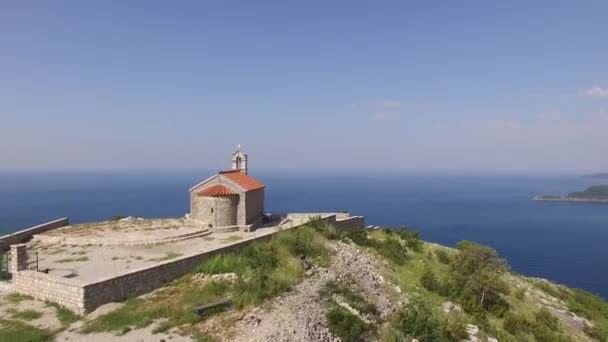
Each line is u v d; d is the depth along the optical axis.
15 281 23.95
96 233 38.34
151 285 24.19
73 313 20.86
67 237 36.19
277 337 18.89
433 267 41.31
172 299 22.58
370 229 53.09
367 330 23.47
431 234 136.12
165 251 32.59
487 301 36.31
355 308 25.19
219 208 42.09
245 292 22.70
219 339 18.36
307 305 23.03
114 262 29.11
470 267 38.59
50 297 22.23
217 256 28.47
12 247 24.20
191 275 26.11
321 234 37.91
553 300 45.75
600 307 51.25
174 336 18.44
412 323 25.45
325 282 27.33
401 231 52.12
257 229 44.22
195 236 38.59
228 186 43.94
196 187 45.47
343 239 39.81
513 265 102.19
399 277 35.66
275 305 22.00
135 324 19.61
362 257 36.28
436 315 29.06
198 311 20.42
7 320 20.09
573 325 38.91
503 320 33.84
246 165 55.12
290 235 34.62
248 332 19.05
